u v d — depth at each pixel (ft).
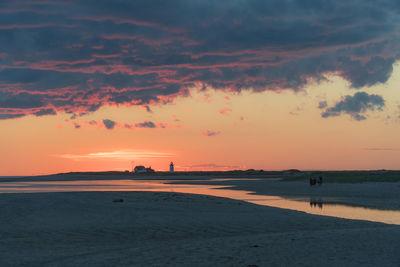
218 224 55.52
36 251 37.73
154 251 35.86
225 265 29.68
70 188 193.26
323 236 40.70
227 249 35.45
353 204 94.22
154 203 81.20
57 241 43.21
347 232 43.29
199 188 184.55
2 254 36.27
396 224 58.80
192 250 35.55
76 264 31.65
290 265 29.17
